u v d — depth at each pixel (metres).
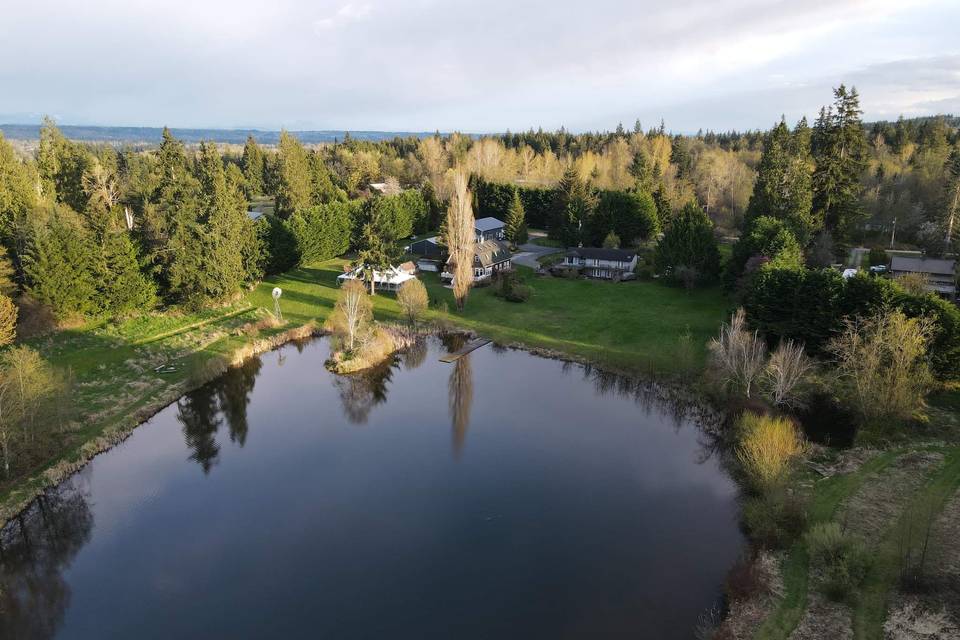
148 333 60.91
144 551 32.53
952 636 23.11
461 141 195.12
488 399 51.19
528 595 28.72
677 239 78.81
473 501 36.59
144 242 68.62
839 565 26.41
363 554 32.00
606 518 34.59
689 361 52.09
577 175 111.12
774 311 52.44
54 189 82.00
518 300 74.19
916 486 33.72
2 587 30.20
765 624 25.05
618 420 47.25
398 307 72.75
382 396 52.16
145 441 43.91
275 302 71.38
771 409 42.88
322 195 121.00
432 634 26.45
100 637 26.84
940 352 43.34
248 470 40.44
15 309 52.75
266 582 30.05
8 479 36.31
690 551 31.48
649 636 26.02
